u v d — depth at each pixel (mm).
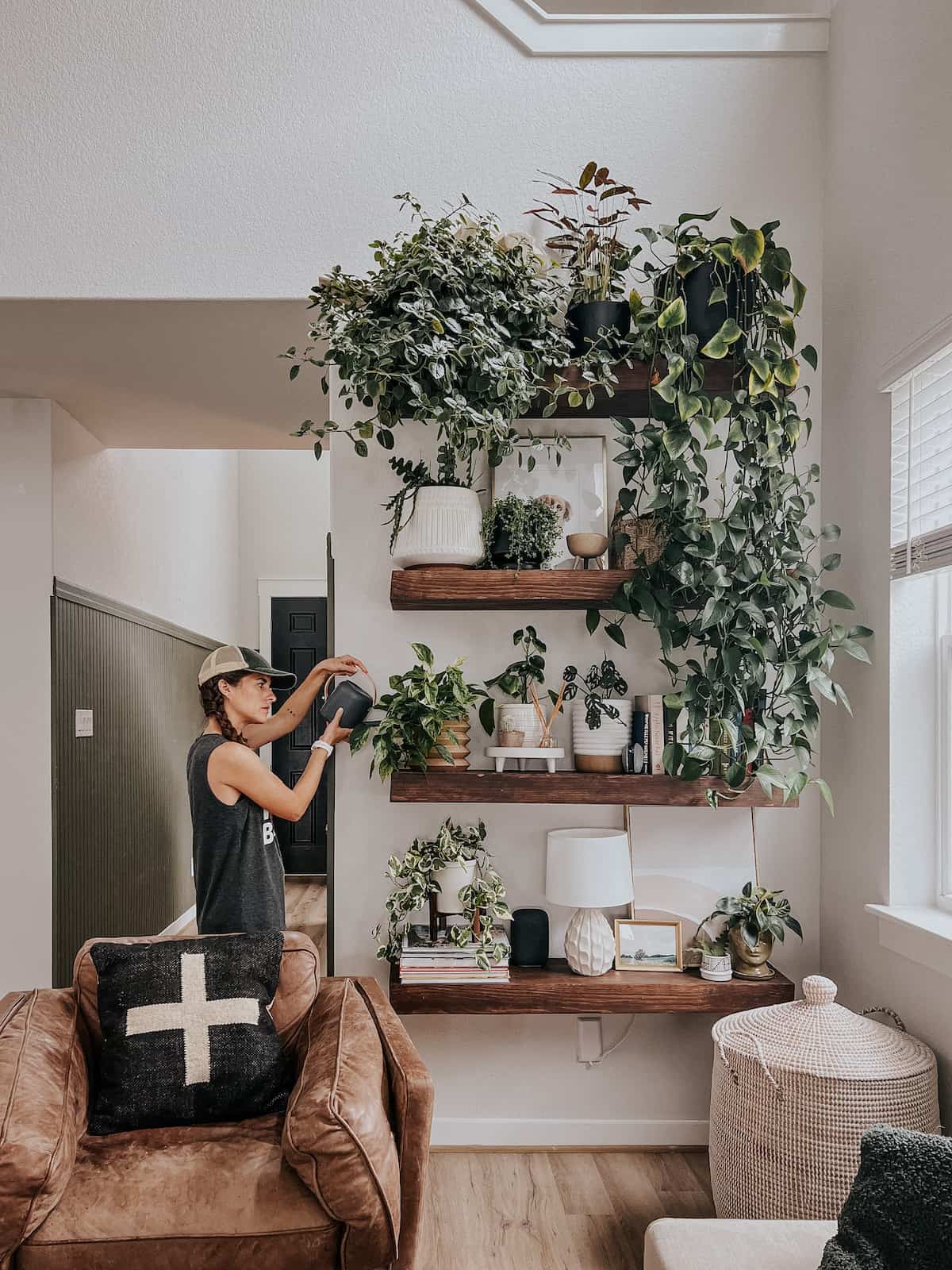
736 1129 2275
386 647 2953
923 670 2545
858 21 2762
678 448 2559
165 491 5727
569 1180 2736
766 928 2709
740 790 2715
